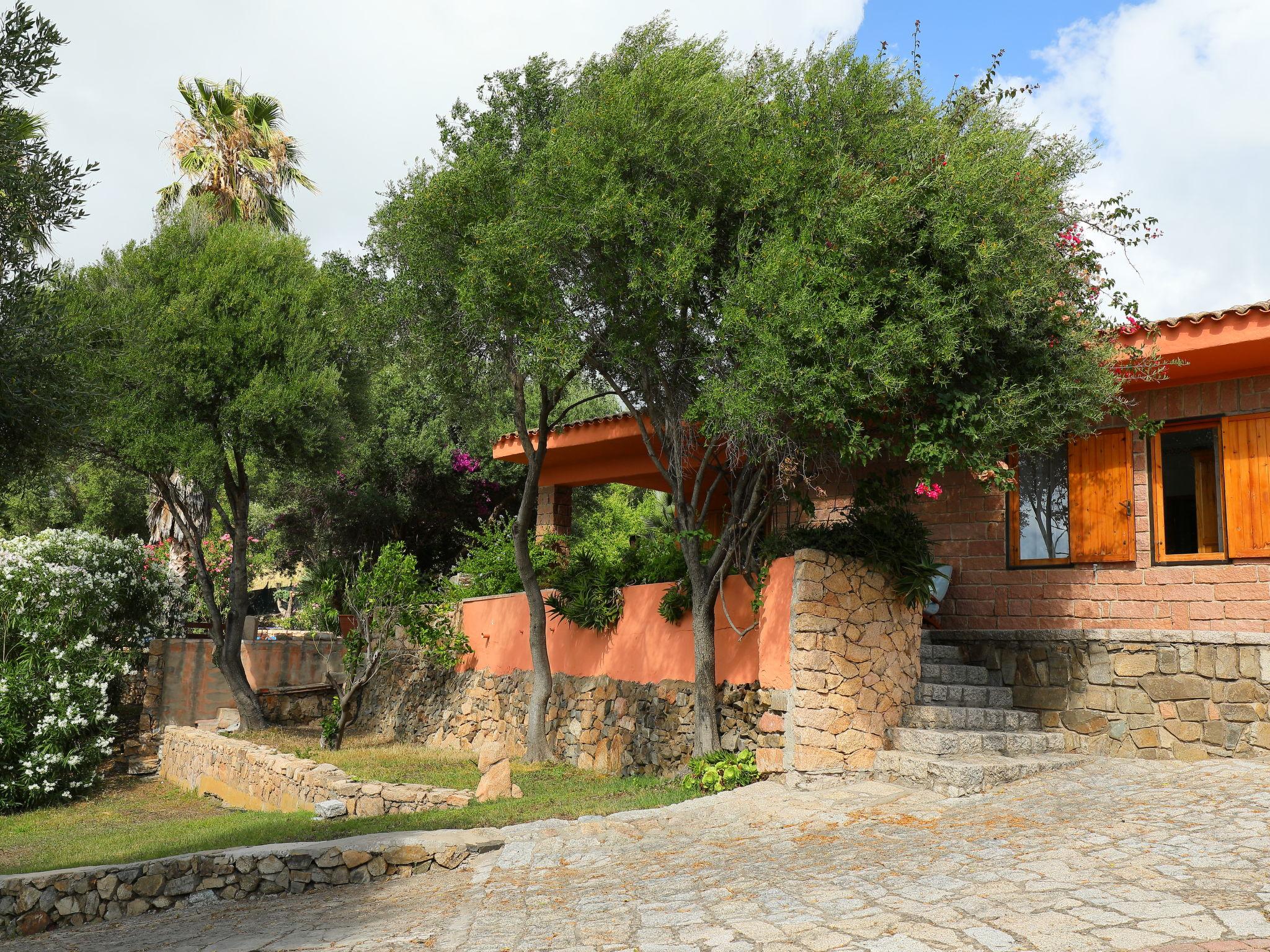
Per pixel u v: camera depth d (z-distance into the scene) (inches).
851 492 498.6
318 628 685.3
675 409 410.0
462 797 396.8
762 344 327.6
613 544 1043.9
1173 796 288.4
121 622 697.0
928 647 434.6
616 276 370.3
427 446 1061.8
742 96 368.5
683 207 358.0
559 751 536.4
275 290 653.9
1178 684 383.9
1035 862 227.0
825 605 374.3
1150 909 181.8
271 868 313.1
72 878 303.3
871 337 322.7
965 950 168.1
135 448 591.8
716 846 288.8
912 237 332.5
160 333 601.0
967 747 361.1
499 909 242.7
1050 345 351.3
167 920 292.2
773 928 193.5
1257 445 382.9
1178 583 396.5
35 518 1146.0
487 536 723.4
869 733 377.4
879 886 219.8
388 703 736.3
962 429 337.7
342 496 1040.8
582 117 362.6
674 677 467.8
